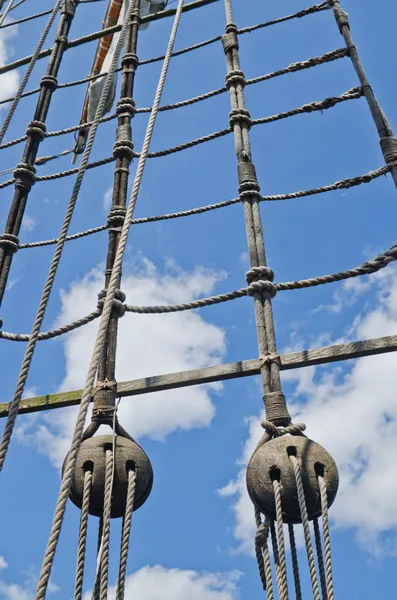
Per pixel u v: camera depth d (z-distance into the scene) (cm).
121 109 778
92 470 469
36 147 763
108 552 427
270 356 527
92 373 409
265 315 554
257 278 578
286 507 448
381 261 560
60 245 494
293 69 744
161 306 593
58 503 368
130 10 641
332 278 563
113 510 473
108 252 655
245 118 705
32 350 460
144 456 489
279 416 495
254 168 661
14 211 697
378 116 641
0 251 668
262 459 460
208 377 537
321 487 444
